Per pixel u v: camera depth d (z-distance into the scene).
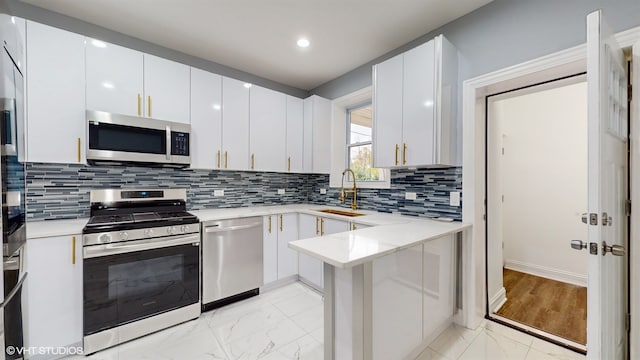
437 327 1.83
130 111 2.12
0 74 1.12
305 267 2.89
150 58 2.22
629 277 1.37
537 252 3.13
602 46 1.06
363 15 2.05
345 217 2.41
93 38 2.05
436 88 1.95
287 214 2.90
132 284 1.87
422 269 1.66
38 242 1.57
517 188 3.29
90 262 1.71
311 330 2.00
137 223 1.89
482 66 1.94
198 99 2.49
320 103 3.25
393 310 1.42
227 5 1.94
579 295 2.58
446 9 1.97
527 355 1.68
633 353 1.34
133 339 1.87
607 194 1.12
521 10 1.75
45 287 1.59
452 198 2.12
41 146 1.78
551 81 1.81
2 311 1.11
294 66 2.95
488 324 2.05
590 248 1.04
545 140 3.10
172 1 1.89
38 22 1.93
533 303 2.42
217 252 2.34
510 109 3.34
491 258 2.26
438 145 1.93
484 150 2.14
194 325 2.07
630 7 1.37
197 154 2.49
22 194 1.35
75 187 2.12
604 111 1.07
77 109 1.91
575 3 1.54
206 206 2.85
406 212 2.48
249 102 2.87
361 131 3.30
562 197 2.98
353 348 1.21
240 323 2.10
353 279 1.22
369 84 2.83
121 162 2.12
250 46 2.52
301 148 3.34
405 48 2.46
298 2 1.91
